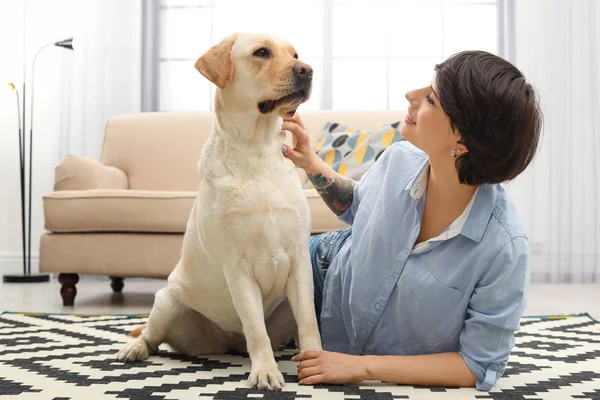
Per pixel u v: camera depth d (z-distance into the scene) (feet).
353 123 12.40
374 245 4.83
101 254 10.39
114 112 15.64
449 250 4.58
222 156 5.23
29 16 15.94
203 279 5.50
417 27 15.67
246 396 4.34
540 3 15.10
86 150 15.52
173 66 15.88
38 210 15.90
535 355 6.01
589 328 7.75
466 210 4.52
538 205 14.90
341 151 11.09
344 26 15.78
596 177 14.79
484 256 4.44
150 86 15.81
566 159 14.83
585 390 4.53
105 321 8.43
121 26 15.67
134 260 10.36
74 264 10.43
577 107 14.94
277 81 5.17
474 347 4.51
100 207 10.26
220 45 5.37
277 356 5.98
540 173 14.89
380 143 10.86
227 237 5.11
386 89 15.75
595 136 14.82
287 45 5.51
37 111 15.98
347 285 5.14
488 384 4.46
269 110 5.24
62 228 10.41
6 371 5.19
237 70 5.27
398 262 4.71
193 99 15.89
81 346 6.50
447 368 4.52
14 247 15.80
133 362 5.65
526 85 4.20
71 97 15.55
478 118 4.08
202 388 4.60
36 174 15.94
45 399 4.25
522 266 4.46
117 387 4.62
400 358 4.62
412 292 4.64
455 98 4.15
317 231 9.87
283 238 5.16
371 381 4.79
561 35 14.96
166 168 12.92
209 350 6.17
